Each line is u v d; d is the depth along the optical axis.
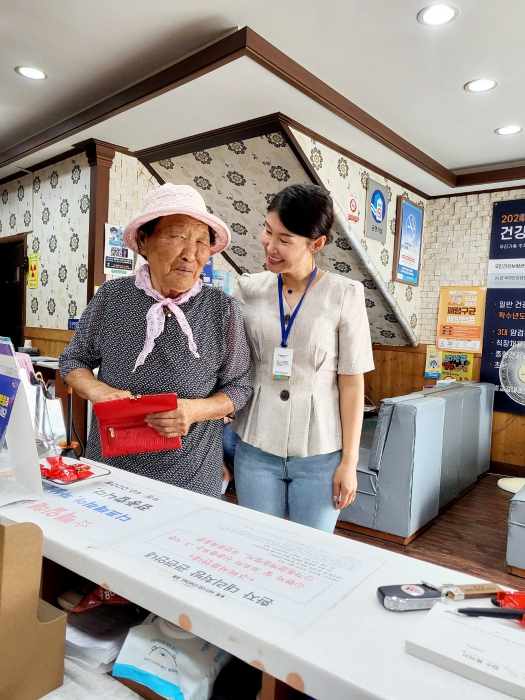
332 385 1.49
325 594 0.70
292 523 0.94
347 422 1.47
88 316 1.40
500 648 0.57
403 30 2.50
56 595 0.90
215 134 3.58
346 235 3.96
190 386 1.33
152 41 2.79
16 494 1.02
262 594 0.69
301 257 1.41
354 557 0.82
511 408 4.63
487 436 4.56
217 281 4.61
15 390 1.03
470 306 4.93
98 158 4.02
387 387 5.43
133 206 4.33
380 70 2.87
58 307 4.74
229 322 1.38
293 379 1.45
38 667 0.70
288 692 0.63
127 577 0.72
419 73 2.89
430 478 3.25
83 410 3.53
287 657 0.57
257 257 4.76
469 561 2.92
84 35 2.76
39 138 4.23
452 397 3.57
